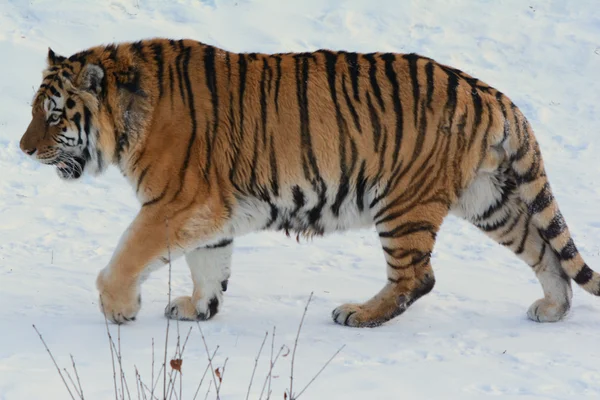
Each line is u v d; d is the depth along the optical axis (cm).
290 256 1845
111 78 1357
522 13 3409
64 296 1503
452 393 1052
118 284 1340
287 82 1377
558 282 1433
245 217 1395
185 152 1343
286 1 3378
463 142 1374
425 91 1376
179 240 1345
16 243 1858
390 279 1416
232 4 3316
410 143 1370
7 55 2791
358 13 3328
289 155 1370
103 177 2331
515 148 1391
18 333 1284
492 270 1786
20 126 2506
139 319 1402
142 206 1357
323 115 1369
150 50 1388
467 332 1348
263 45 3056
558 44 3212
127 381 1063
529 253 1447
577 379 1109
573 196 2311
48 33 2961
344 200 1401
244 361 1173
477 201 1430
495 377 1116
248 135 1363
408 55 1423
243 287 1612
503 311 1491
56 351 1205
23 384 1027
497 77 3047
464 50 3167
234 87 1369
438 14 3366
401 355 1223
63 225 1994
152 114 1351
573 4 3459
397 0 3406
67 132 1373
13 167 2342
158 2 3284
